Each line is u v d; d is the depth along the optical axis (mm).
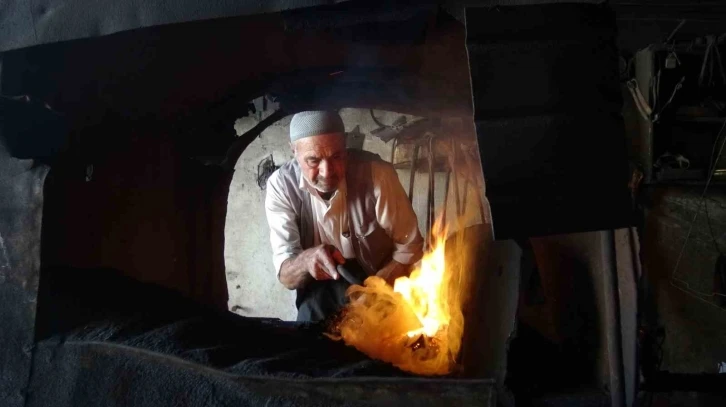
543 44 1068
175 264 2021
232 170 2486
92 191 1545
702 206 1509
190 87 1784
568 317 1459
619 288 1285
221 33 1458
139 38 1383
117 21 1269
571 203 1069
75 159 1475
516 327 1305
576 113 1067
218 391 1158
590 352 1390
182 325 1352
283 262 2133
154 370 1223
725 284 1522
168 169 1983
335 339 1520
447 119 2463
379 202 2102
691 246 1540
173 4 1233
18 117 1311
